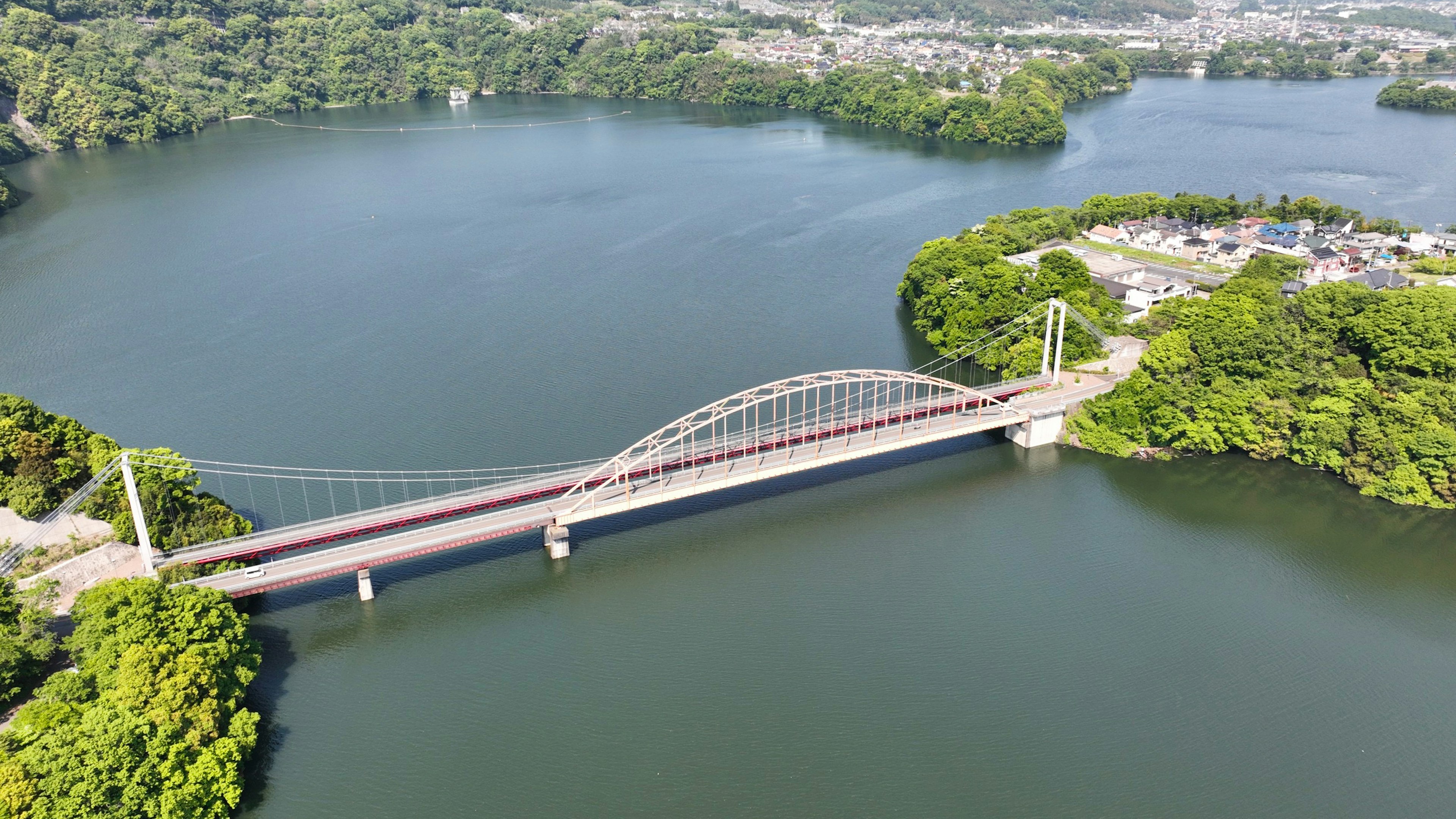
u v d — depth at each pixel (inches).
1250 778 4264.3
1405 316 7027.6
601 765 4340.6
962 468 6860.2
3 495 5418.3
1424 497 6220.5
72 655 4431.6
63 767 3575.3
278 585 5118.1
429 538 5516.7
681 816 4084.6
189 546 5275.6
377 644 5103.3
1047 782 4244.6
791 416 7396.7
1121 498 6441.9
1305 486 6560.0
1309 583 5595.5
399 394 7701.8
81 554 5147.6
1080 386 7391.7
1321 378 6948.8
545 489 5895.7
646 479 6161.4
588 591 5546.3
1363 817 4072.3
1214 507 6333.7
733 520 6259.8
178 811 3767.2
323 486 6363.2
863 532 6092.5
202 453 6815.9
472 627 5241.1
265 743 4436.5
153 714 3873.0
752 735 4503.0
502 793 4192.9
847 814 4087.1
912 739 4478.3
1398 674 4874.5
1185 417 6835.6
